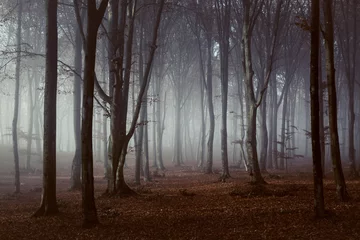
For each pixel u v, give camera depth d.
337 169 14.85
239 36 36.09
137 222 12.18
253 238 9.82
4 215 14.48
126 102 19.05
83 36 15.04
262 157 32.47
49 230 11.25
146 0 25.77
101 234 10.52
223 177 26.81
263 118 33.09
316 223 11.10
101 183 27.38
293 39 36.75
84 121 11.30
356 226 10.62
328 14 16.53
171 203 16.17
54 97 13.78
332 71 15.41
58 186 26.14
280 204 14.64
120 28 18.91
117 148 18.47
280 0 22.06
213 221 12.05
